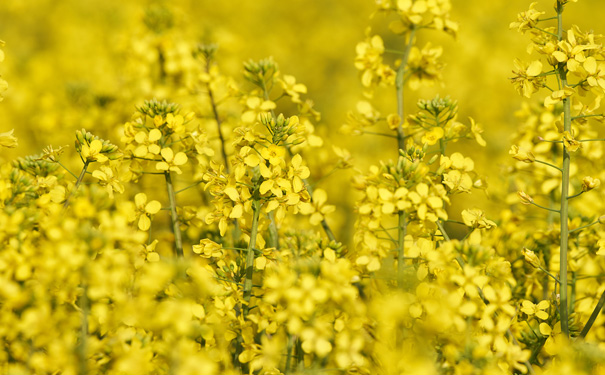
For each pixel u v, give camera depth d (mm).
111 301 1200
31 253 1188
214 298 1211
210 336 1188
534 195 1343
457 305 1179
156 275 1189
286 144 1216
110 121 1484
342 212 1531
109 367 1193
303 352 1221
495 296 1188
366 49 1308
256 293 1235
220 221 1230
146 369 1177
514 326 1230
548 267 1295
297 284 1183
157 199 1356
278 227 1301
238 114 1389
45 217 1209
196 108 1344
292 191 1216
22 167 1257
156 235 1333
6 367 1191
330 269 1184
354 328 1192
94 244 1183
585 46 1196
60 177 1258
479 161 1559
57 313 1185
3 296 1177
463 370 1174
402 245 1216
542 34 1215
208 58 1389
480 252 1196
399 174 1219
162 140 1254
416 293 1195
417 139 1298
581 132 1325
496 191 1388
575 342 1190
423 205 1210
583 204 1337
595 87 1200
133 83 1499
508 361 1188
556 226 1292
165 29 1511
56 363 1173
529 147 1330
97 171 1236
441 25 1306
